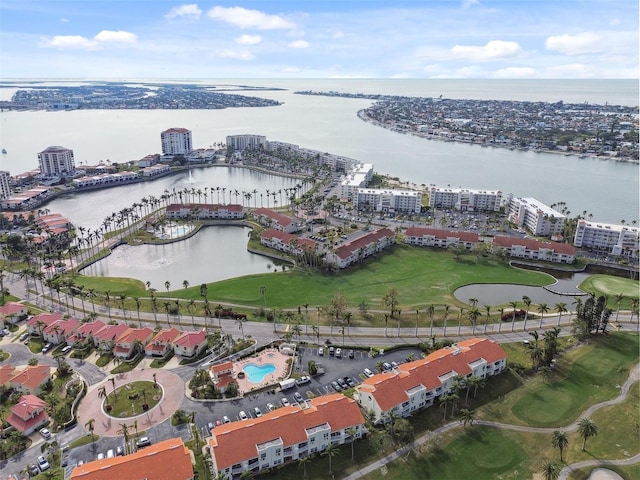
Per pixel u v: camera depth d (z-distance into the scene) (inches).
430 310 7652.6
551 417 5659.5
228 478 4707.2
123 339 6870.1
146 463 4525.1
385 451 5132.9
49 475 4608.8
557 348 7071.9
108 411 5689.0
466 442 5246.1
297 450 4997.5
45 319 7495.1
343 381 6264.8
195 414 5644.7
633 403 5915.4
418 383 5802.2
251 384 6195.9
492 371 6417.3
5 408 5812.0
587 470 4869.6
